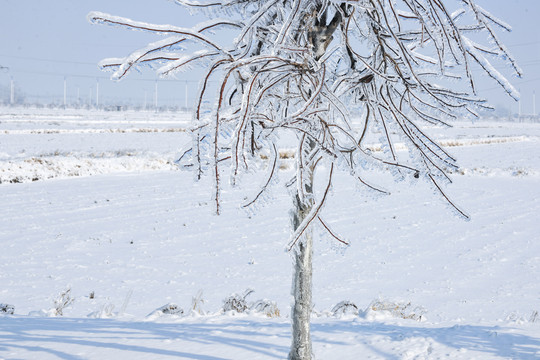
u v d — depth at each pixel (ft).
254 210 11.66
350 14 13.10
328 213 81.66
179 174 119.96
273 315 28.04
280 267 53.16
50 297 41.88
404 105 13.83
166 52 10.97
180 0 11.63
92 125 277.44
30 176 108.37
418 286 45.62
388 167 12.64
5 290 44.11
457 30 11.84
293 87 13.03
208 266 53.57
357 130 13.34
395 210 83.41
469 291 43.91
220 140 11.53
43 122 282.77
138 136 210.18
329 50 14.34
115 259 56.13
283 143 175.52
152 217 77.87
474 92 12.71
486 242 63.21
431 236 66.49
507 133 306.96
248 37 12.09
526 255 56.95
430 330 19.77
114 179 111.55
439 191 12.71
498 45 12.37
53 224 72.69
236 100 11.95
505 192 100.99
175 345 18.30
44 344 18.67
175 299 41.39
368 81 13.23
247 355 17.07
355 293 43.21
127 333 20.27
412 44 13.71
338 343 18.06
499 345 17.38
